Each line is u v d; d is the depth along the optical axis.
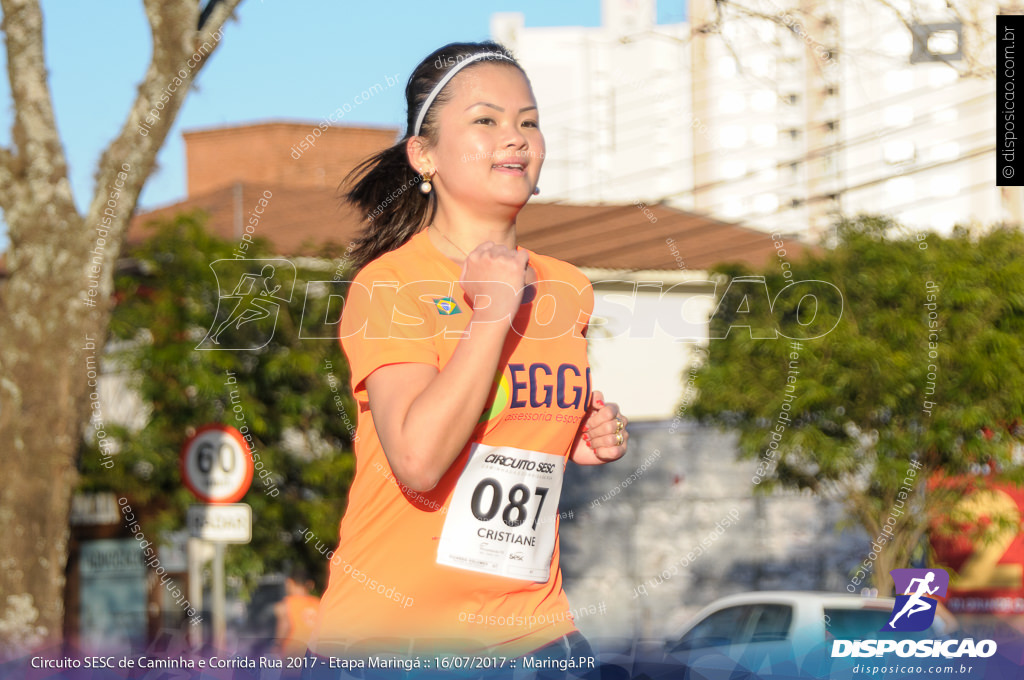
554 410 4.41
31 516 13.77
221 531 15.29
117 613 22.53
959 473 21.56
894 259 21.48
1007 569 23.12
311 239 20.92
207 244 20.62
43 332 13.98
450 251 4.54
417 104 4.70
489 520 4.32
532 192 4.62
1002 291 21.55
